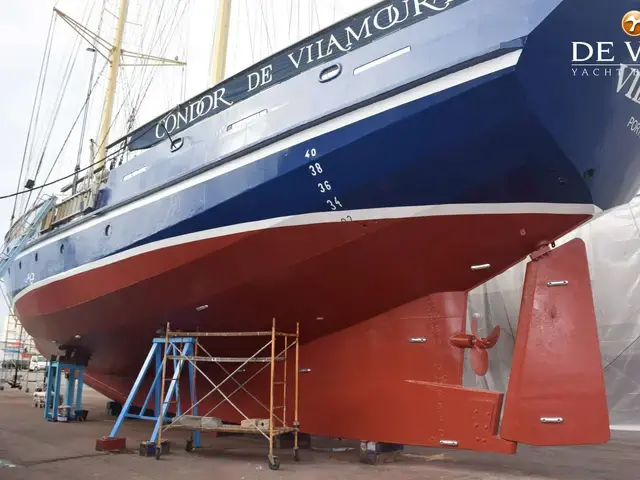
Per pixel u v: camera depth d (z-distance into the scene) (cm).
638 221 738
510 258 418
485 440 401
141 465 433
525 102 325
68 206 643
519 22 318
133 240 504
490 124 338
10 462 441
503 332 811
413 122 351
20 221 821
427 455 517
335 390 477
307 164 389
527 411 397
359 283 438
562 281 410
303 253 418
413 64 356
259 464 443
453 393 418
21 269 750
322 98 394
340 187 386
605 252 752
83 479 381
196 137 474
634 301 722
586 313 405
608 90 333
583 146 353
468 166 360
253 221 420
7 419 747
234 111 448
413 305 449
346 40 398
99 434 611
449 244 402
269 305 475
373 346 463
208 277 466
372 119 363
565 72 322
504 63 318
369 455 452
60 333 700
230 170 430
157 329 561
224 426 461
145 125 538
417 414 431
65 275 602
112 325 595
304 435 548
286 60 428
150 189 495
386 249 407
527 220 390
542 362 402
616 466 482
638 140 378
